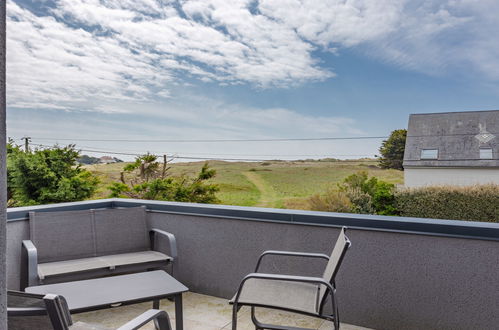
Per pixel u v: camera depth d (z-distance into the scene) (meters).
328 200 13.61
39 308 1.30
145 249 3.69
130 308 3.33
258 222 3.34
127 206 3.96
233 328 2.24
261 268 3.33
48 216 3.31
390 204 12.73
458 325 2.66
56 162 11.88
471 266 2.62
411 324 2.79
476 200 11.48
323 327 2.98
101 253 3.48
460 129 15.73
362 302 2.94
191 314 3.19
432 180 13.51
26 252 2.98
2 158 0.74
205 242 3.59
